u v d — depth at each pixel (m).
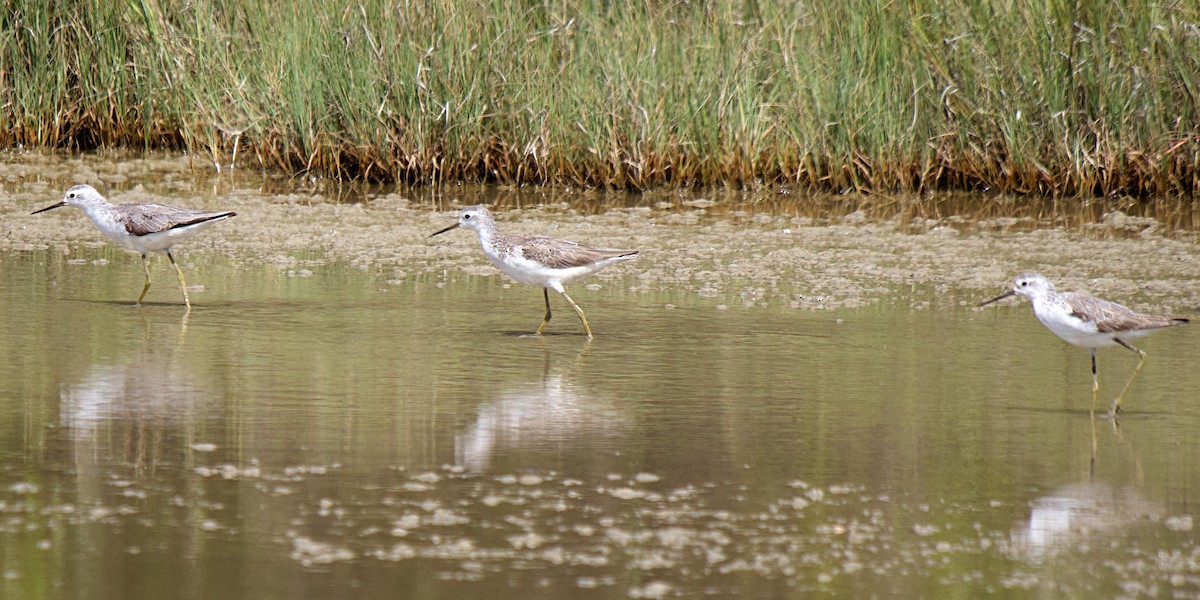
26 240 18.16
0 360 12.09
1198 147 21.67
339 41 23.34
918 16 22.31
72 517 8.39
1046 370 12.44
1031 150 22.27
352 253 17.86
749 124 23.11
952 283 16.44
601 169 23.02
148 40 25.72
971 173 22.92
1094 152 22.22
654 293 15.77
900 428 10.55
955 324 14.27
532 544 8.12
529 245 13.63
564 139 23.17
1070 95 22.03
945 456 9.88
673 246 18.53
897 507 8.87
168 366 12.02
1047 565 7.98
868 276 16.81
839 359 12.75
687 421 10.66
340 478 9.17
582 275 13.71
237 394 11.16
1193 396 11.59
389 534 8.23
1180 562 8.05
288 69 23.88
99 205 14.75
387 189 22.88
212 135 24.58
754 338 13.57
